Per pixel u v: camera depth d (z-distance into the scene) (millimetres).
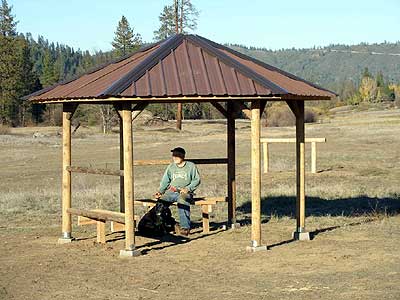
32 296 8234
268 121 64438
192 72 10406
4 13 86688
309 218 14281
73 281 8961
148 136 49250
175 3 62750
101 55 81688
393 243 11047
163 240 11922
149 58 10688
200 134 50938
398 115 79562
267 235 12172
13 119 83875
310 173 23391
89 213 11516
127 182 10492
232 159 13164
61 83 11758
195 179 12250
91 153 37531
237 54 11977
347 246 10867
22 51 86312
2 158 35281
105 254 10766
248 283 8586
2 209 16406
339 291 7988
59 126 78688
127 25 73938
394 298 7570
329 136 43625
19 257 10703
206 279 8875
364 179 21719
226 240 11773
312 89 11203
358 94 141375
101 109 63688
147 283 8734
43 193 19875
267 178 22328
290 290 8141
